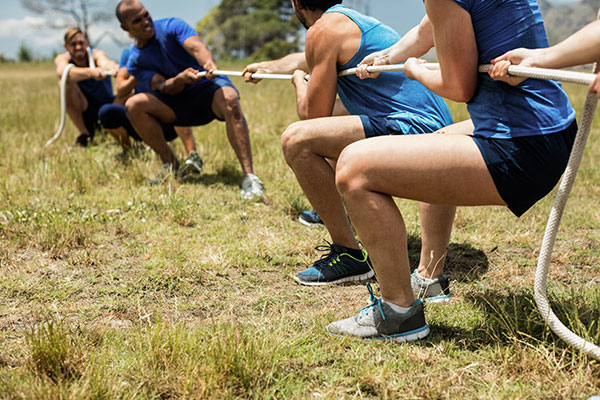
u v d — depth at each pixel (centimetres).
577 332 214
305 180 290
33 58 4622
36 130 754
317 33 281
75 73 629
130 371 200
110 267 306
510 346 215
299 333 231
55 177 493
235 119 461
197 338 219
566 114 204
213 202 431
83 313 254
